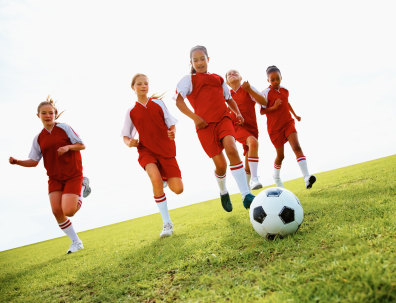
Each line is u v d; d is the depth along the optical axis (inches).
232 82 196.4
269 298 45.5
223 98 152.3
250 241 91.1
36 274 119.6
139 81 163.9
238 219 147.6
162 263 88.7
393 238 60.6
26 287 99.9
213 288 58.9
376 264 47.8
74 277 99.2
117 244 165.0
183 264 81.4
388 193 117.5
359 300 39.4
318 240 72.8
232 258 77.2
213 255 82.6
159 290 66.5
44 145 173.9
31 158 184.2
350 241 64.7
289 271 56.8
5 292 98.6
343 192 146.6
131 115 165.2
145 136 161.0
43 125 178.1
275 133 207.2
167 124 169.6
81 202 183.9
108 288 75.8
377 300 39.0
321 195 154.9
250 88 176.9
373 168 254.4
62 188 178.4
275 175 229.0
